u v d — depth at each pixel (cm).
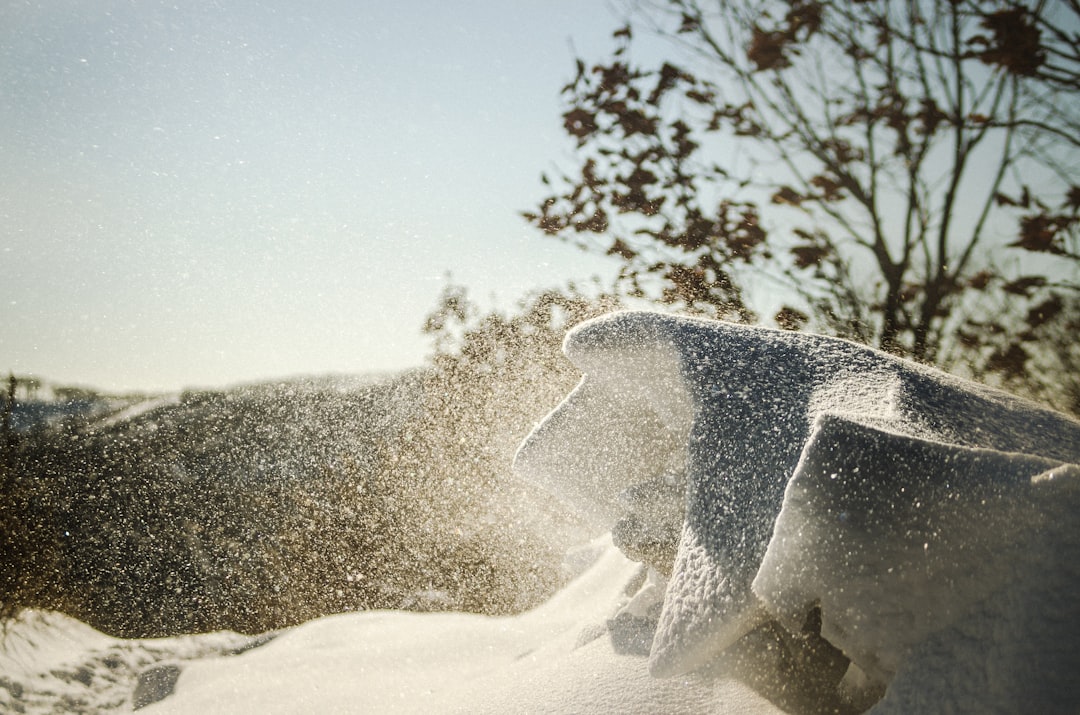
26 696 250
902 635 77
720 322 123
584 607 190
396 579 375
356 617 261
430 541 387
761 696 96
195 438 568
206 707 196
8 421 557
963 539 75
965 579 75
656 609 119
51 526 475
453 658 189
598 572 204
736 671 99
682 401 117
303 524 448
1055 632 69
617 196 248
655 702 100
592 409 131
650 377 120
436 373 404
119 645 304
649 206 246
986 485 75
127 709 229
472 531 376
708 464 102
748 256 239
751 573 88
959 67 204
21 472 530
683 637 91
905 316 221
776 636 98
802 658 96
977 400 112
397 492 433
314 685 191
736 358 113
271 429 540
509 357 348
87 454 560
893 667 79
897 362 116
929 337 219
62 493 514
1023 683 68
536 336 337
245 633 374
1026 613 71
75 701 244
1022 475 75
